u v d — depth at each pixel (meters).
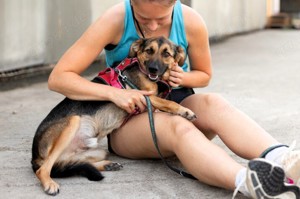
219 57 8.99
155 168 3.33
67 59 3.21
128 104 3.06
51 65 7.17
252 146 2.81
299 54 9.05
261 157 2.71
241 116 2.97
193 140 2.80
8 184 3.09
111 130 3.35
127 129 3.29
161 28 3.30
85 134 3.23
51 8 6.91
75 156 3.26
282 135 4.10
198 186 3.01
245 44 10.74
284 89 6.10
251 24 13.24
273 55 9.09
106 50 3.40
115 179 3.15
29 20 6.70
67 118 3.17
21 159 3.57
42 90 6.20
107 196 2.90
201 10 10.14
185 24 3.31
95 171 3.11
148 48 3.24
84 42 3.22
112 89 3.13
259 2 13.70
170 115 3.06
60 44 7.10
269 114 4.84
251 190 2.45
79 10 7.20
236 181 2.60
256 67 7.82
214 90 6.07
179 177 3.17
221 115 3.01
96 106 3.27
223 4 11.40
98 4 7.52
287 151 2.64
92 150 3.33
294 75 7.07
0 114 4.97
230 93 5.88
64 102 3.29
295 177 2.54
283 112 4.91
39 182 3.12
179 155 2.89
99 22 3.23
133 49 3.28
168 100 3.22
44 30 6.91
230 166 2.66
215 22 10.99
